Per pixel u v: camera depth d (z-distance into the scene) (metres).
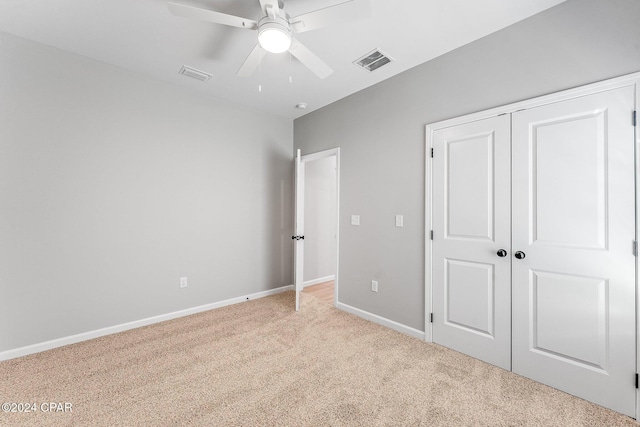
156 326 2.76
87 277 2.46
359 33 2.06
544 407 1.64
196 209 3.12
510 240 1.99
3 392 1.76
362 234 3.03
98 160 2.50
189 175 3.06
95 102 2.48
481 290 2.14
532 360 1.90
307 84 2.91
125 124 2.64
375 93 2.89
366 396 1.74
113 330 2.59
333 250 4.81
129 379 1.90
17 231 2.15
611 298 1.62
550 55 1.82
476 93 2.16
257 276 3.69
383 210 2.82
